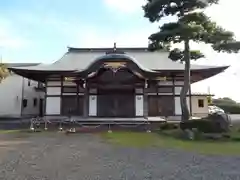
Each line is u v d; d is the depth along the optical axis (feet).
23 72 90.58
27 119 102.01
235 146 42.37
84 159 30.25
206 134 53.31
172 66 95.66
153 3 62.59
